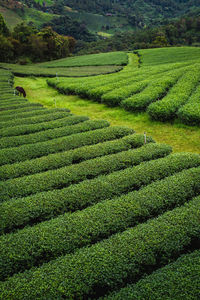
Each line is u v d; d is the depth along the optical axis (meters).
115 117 21.33
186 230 7.46
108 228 7.96
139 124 19.25
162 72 33.69
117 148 13.69
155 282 5.98
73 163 13.47
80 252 7.05
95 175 11.46
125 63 52.19
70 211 9.30
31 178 11.26
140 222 8.66
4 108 24.41
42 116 20.70
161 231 7.46
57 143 15.01
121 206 8.83
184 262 6.50
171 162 11.33
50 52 78.38
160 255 7.11
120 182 10.31
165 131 17.44
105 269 6.40
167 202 8.96
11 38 72.56
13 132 17.56
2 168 12.39
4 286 6.27
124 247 7.02
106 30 177.62
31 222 9.21
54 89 35.12
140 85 26.05
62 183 10.95
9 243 7.57
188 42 103.50
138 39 108.62
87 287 6.07
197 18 110.88
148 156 12.37
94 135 15.62
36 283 6.23
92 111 23.67
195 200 8.87
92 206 9.07
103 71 43.47
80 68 51.75
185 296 5.52
